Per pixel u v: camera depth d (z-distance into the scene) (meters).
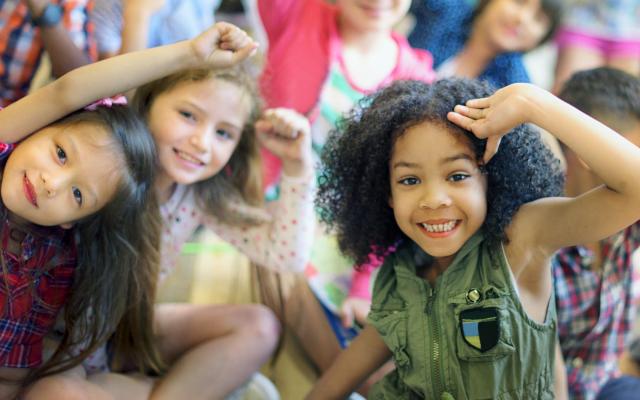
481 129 0.83
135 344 1.08
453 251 0.89
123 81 0.92
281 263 1.21
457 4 1.60
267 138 1.14
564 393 1.00
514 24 1.53
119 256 1.00
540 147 0.92
